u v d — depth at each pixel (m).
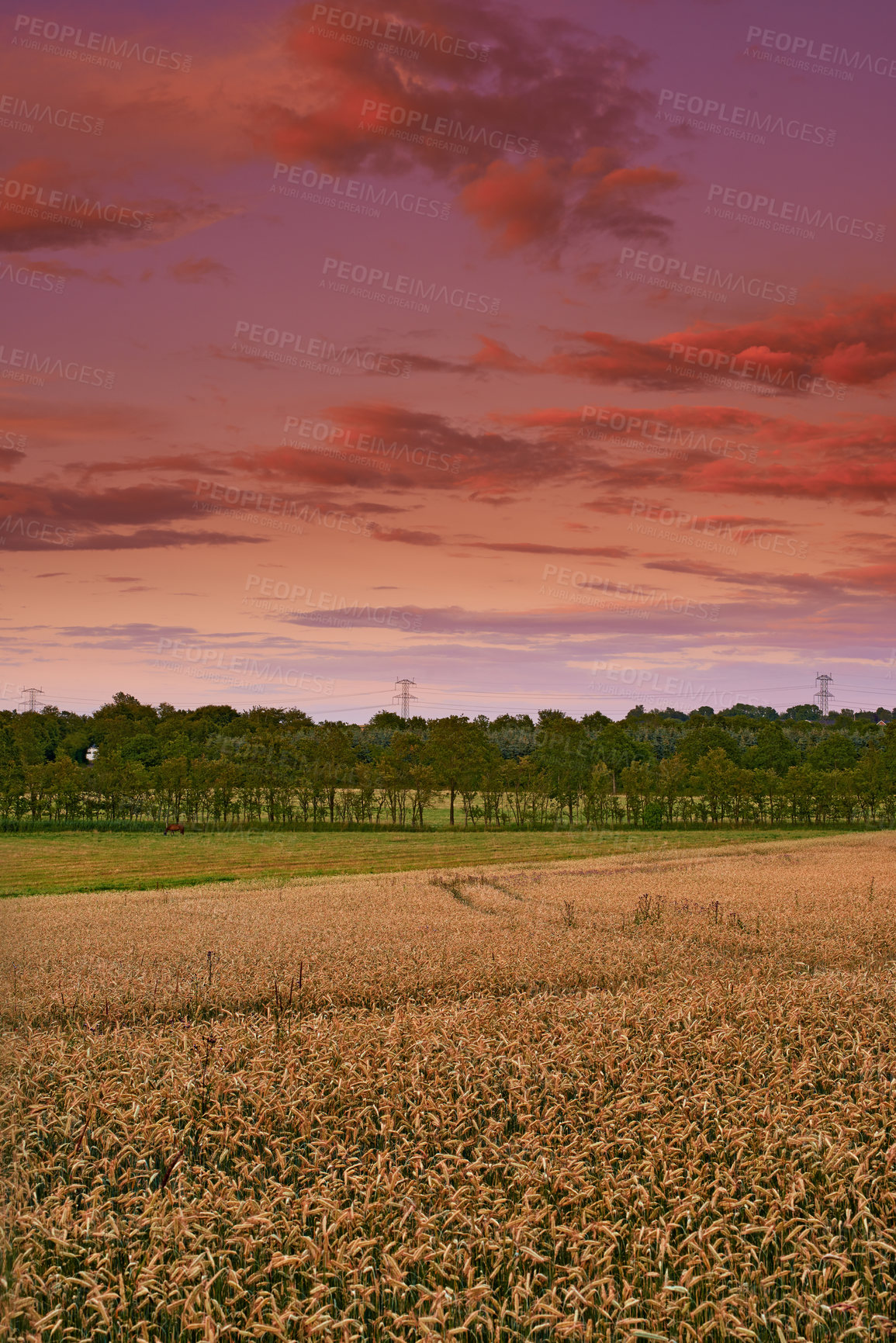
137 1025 15.53
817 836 76.75
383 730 160.12
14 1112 10.40
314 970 19.16
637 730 182.62
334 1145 9.70
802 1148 9.23
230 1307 7.10
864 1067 11.66
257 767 91.56
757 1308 6.92
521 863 53.31
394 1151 9.67
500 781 89.38
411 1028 13.94
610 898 30.03
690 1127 9.47
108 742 138.25
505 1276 7.50
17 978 18.59
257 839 72.56
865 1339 6.54
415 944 21.80
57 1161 9.46
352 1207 8.00
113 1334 6.97
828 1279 7.31
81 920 26.88
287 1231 7.83
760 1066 11.98
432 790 88.81
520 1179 8.65
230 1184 8.72
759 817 99.56
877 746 143.75
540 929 23.98
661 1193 8.38
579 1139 9.55
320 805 96.00
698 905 27.56
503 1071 11.98
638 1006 14.95
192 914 28.23
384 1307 7.30
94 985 18.00
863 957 19.83
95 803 86.25
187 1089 11.36
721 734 145.25
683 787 95.75
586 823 90.88
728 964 19.08
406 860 56.44
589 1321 6.74
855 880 35.12
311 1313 6.86
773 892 30.98
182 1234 7.79
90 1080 11.77
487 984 17.86
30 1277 7.25
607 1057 12.16
